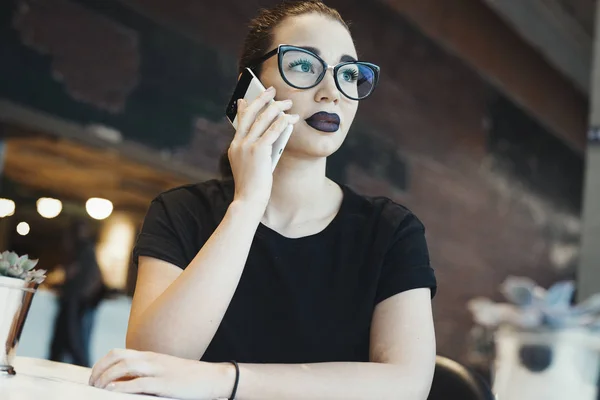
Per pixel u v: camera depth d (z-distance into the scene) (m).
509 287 1.81
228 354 1.35
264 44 1.44
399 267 1.39
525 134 9.41
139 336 1.22
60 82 4.54
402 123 7.40
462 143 8.34
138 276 1.40
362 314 1.37
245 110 1.33
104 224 6.66
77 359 5.33
